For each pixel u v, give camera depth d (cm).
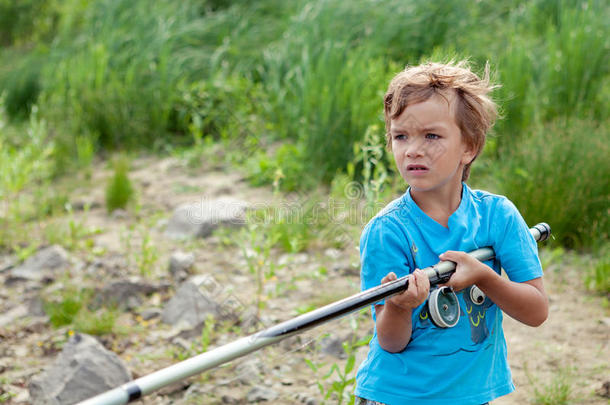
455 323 201
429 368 207
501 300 208
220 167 753
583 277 470
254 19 1002
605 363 366
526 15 842
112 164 788
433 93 202
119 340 418
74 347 368
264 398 347
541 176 522
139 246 571
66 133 833
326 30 841
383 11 851
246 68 902
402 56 806
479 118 208
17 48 1209
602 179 527
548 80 698
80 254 558
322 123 674
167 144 850
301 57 835
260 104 830
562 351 381
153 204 670
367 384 215
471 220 215
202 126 855
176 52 951
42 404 349
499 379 217
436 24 817
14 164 718
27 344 421
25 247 579
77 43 1023
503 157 584
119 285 473
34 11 1252
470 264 202
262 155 719
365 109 668
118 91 874
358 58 756
